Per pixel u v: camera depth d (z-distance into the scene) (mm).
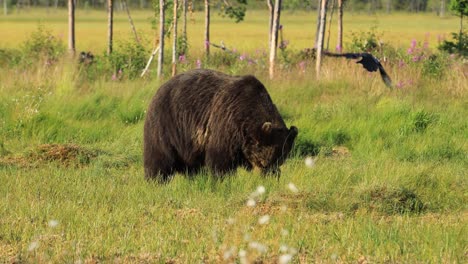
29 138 58219
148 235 30203
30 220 32656
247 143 38219
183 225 31906
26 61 101125
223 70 95875
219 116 38344
